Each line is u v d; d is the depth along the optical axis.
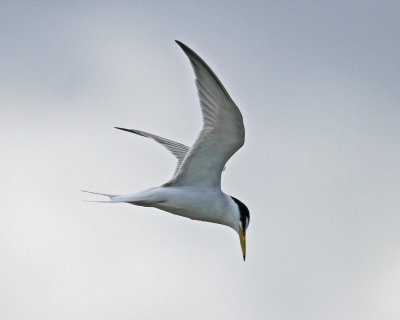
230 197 13.48
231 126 12.20
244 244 13.42
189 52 11.43
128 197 12.59
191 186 13.05
